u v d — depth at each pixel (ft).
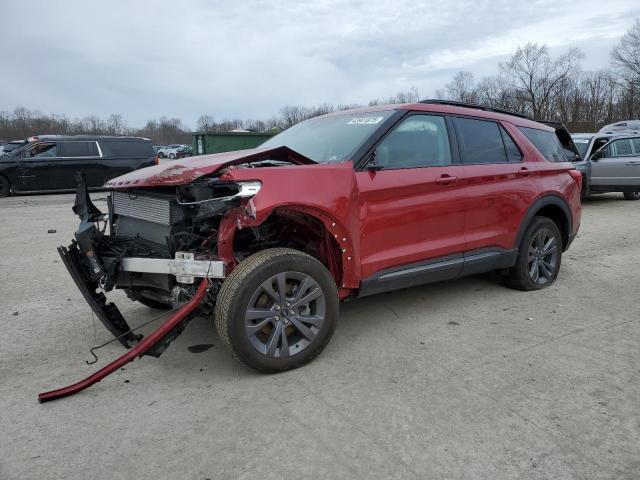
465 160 14.88
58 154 55.42
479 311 15.46
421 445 8.69
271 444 8.78
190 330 14.12
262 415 9.69
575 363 11.74
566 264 21.36
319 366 11.74
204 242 11.51
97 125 317.83
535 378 11.02
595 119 167.63
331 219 11.56
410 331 13.88
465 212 14.61
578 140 42.45
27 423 9.53
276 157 11.94
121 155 58.54
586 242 26.12
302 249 12.95
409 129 13.76
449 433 9.02
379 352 12.50
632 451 8.46
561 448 8.56
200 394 10.53
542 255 17.49
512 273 17.06
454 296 16.93
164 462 8.34
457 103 16.14
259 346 10.93
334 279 12.67
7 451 8.68
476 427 9.20
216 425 9.37
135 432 9.19
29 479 7.96
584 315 14.99
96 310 12.42
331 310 11.69
